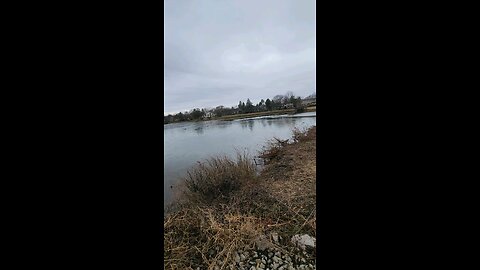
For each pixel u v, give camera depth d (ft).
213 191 10.69
